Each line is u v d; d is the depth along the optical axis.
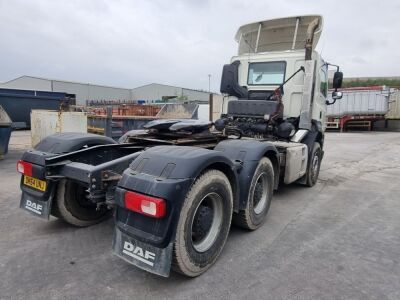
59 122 8.73
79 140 3.49
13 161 7.64
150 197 2.24
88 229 3.53
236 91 5.81
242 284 2.48
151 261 2.30
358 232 3.61
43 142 3.53
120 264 2.74
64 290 2.34
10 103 13.96
